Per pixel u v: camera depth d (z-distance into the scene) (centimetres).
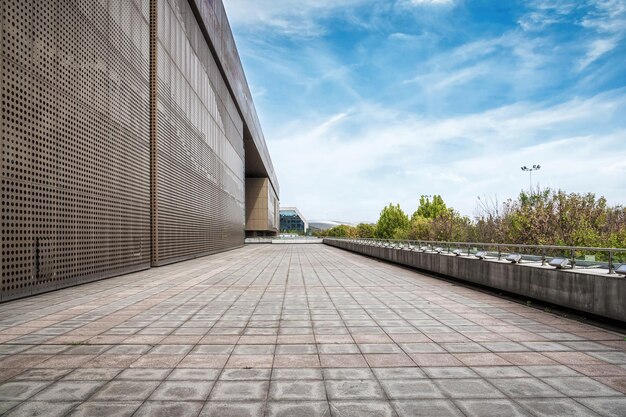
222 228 3862
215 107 3538
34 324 734
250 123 5791
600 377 468
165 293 1109
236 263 2267
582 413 377
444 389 433
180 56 2433
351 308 884
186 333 667
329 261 2442
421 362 520
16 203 1023
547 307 891
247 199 8369
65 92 1244
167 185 2166
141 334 661
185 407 388
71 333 668
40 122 1121
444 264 1456
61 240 1213
